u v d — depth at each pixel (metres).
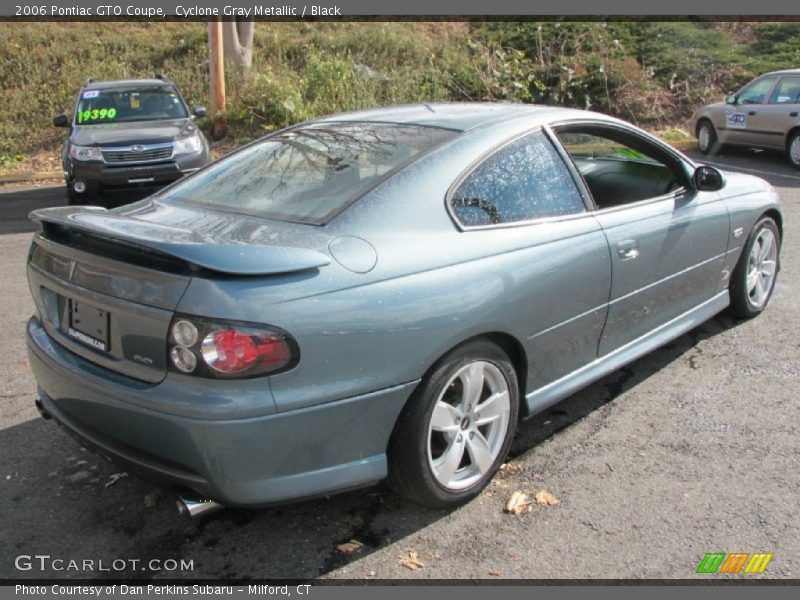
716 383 4.43
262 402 2.59
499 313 3.18
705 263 4.59
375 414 2.87
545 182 3.64
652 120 15.77
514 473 3.55
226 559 3.01
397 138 3.53
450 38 17.86
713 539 3.05
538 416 4.11
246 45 15.67
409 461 3.03
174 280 2.63
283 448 2.69
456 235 3.17
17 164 13.38
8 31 16.64
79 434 3.01
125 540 3.14
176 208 3.44
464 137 3.46
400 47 16.73
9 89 15.40
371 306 2.80
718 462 3.60
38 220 3.14
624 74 16.19
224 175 3.71
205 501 2.77
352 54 16.70
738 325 5.30
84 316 2.98
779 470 3.52
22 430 4.06
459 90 15.80
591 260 3.64
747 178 5.21
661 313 4.31
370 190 3.12
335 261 2.80
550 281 3.42
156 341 2.66
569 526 3.15
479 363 3.21
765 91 12.69
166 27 18.05
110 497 3.44
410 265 2.96
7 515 3.31
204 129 14.17
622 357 4.06
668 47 17.52
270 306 2.61
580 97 16.11
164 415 2.62
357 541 3.09
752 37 19.05
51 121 14.64
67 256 3.05
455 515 3.25
